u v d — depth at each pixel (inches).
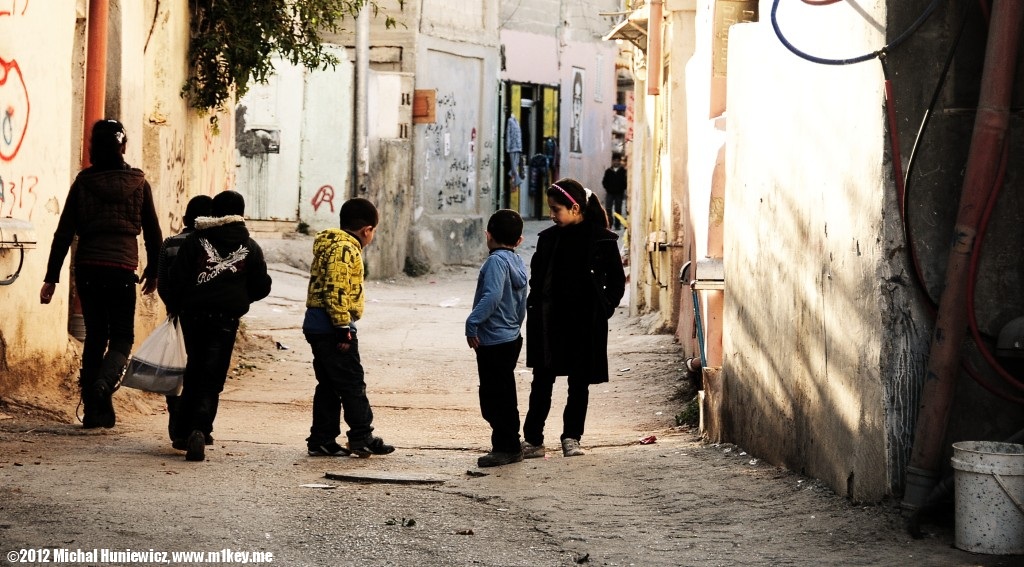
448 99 1222.9
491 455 333.4
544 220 1531.7
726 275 362.6
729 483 294.5
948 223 241.8
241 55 583.2
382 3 1152.2
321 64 1039.0
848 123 255.9
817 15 273.1
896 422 241.1
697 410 441.4
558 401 525.3
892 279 240.7
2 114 360.8
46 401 382.9
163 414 428.8
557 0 1541.6
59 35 407.2
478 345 332.2
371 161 1080.2
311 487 291.0
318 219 1046.4
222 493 276.1
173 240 343.3
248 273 332.8
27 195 382.0
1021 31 234.1
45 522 235.5
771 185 312.5
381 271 1095.0
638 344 658.2
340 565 219.8
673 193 661.3
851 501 257.4
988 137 231.8
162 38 524.7
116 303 358.0
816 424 279.0
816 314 277.7
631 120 1261.1
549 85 1533.0
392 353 653.3
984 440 241.6
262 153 1036.5
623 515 267.6
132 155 487.8
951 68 239.9
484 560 227.1
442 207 1217.4
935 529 237.6
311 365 603.2
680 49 643.5
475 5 1262.3
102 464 305.6
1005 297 241.1
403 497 283.6
